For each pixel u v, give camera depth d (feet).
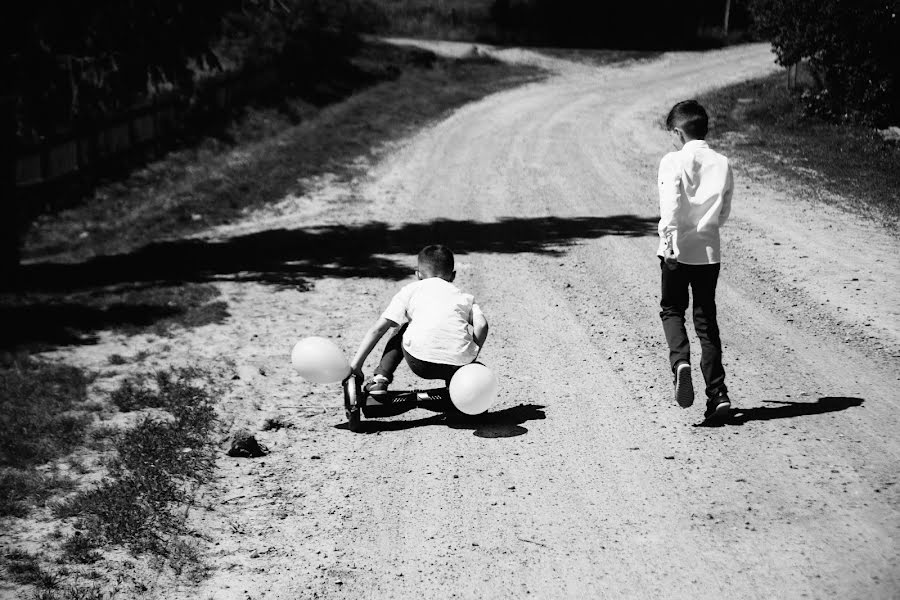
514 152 78.89
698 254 17.92
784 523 14.35
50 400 23.03
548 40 168.55
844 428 18.12
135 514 15.90
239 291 36.40
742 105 93.76
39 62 44.39
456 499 16.16
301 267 41.34
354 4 168.76
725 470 16.52
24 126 47.14
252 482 17.44
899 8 72.38
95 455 19.27
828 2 75.66
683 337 18.10
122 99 47.44
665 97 110.11
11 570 14.24
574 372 23.45
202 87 94.73
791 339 25.16
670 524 14.64
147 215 62.18
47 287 39.58
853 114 77.10
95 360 27.35
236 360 26.40
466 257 41.52
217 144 88.22
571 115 99.81
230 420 20.99
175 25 45.27
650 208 54.49
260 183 68.18
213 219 58.85
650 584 12.92
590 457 17.63
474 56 146.51
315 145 83.46
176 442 19.27
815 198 50.55
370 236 49.44
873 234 40.37
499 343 26.63
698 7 178.29
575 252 41.42
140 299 35.06
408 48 145.59
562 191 61.67
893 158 62.23
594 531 14.61
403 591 13.23
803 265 34.81
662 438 18.33
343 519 15.67
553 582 13.19
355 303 33.60
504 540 14.53
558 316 29.68
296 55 122.42
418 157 78.79
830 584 12.52
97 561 14.49
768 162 63.87
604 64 146.30
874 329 25.75
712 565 13.28
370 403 20.75
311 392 23.11
